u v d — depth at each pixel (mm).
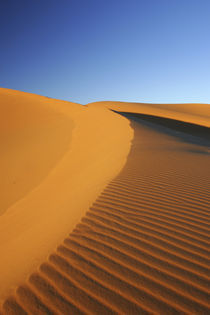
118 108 40469
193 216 2943
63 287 1805
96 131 11242
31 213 4152
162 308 1610
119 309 1607
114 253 2197
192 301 1659
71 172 6520
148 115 33844
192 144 10000
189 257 2125
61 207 3809
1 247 2990
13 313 1589
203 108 51656
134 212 3062
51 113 17125
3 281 2012
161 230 2605
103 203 3375
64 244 2369
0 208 5555
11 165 8469
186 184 4238
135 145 8945
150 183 4289
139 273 1936
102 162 6641
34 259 2207
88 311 1597
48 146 9836
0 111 16938
